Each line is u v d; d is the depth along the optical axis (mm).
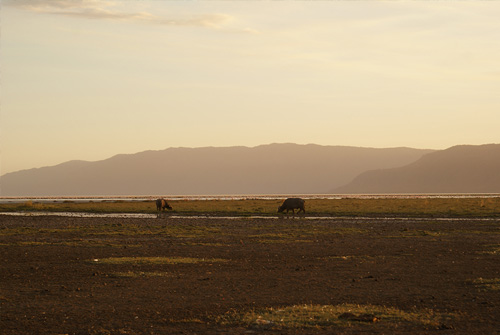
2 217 66062
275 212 72438
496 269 26438
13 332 15375
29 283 23000
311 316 16719
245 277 24312
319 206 85125
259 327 15664
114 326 16000
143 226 52688
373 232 46438
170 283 22844
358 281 23219
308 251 33906
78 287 22000
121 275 24781
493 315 17016
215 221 59250
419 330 15281
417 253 32875
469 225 53531
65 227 52062
